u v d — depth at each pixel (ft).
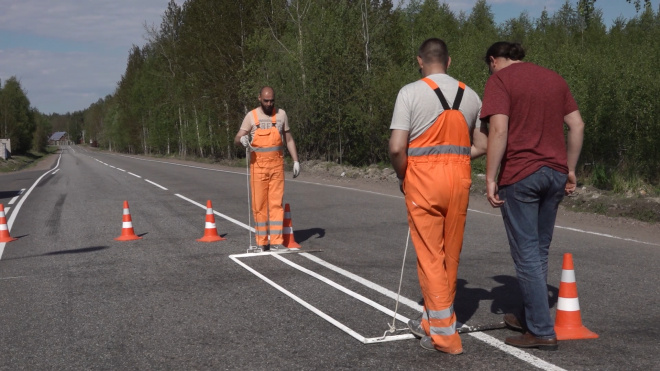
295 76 101.04
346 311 17.04
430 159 13.16
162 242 29.53
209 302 18.33
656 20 79.05
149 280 21.45
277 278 21.26
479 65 71.36
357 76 94.73
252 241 29.35
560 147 13.42
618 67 53.01
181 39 183.01
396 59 111.86
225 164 130.52
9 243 30.45
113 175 90.74
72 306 18.31
